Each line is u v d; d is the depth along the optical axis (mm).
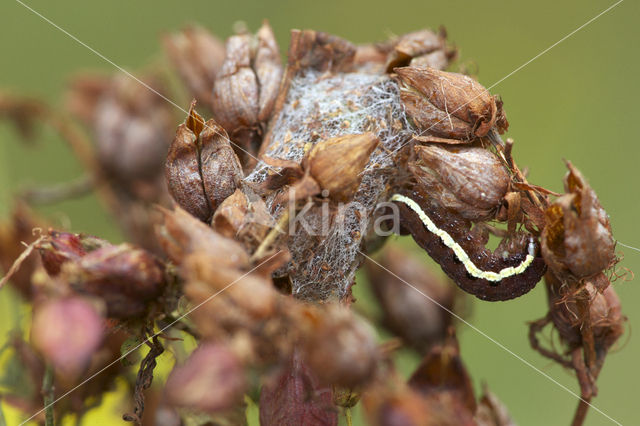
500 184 128
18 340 141
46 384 131
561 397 187
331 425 125
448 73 130
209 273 118
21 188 157
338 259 131
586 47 228
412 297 152
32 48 209
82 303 120
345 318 118
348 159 125
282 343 118
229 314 117
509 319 193
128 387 139
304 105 136
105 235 175
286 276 127
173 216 122
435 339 152
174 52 154
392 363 132
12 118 162
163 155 158
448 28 235
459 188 129
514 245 131
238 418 125
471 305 153
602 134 222
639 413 187
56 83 209
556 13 231
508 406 186
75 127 160
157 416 126
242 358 116
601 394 190
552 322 135
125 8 216
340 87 137
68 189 157
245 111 136
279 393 125
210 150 129
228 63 137
